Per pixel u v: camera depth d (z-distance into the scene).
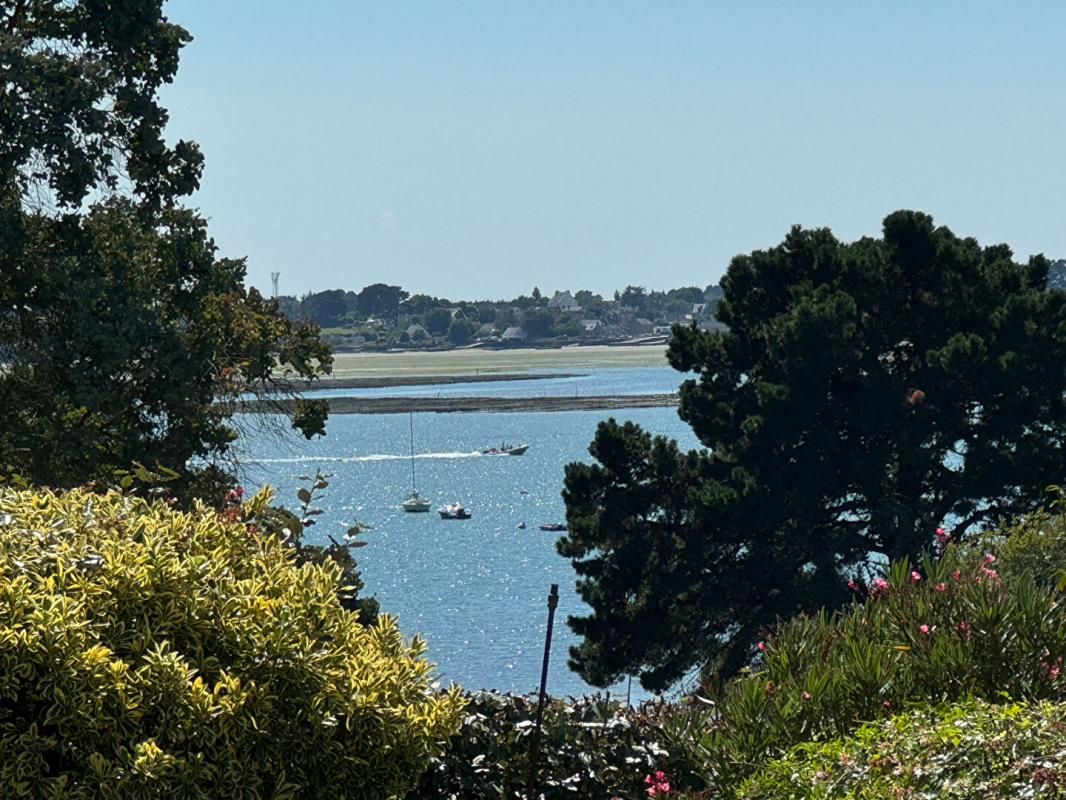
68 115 20.77
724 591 28.64
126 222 22.45
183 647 6.00
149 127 22.05
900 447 28.03
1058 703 7.21
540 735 7.20
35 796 5.36
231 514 8.11
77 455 20.08
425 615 62.75
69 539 6.32
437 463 155.50
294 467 148.75
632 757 7.33
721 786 7.26
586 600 28.84
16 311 21.12
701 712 8.19
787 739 7.52
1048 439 29.34
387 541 91.62
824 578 27.67
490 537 93.44
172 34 22.59
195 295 22.70
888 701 7.80
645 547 28.81
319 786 5.99
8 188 21.20
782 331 28.30
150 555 6.13
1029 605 8.22
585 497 29.30
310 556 8.51
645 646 28.39
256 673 5.93
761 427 28.27
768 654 8.71
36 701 5.54
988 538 14.71
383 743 6.09
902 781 5.95
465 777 6.96
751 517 27.61
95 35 21.94
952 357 28.20
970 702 6.96
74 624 5.52
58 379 21.05
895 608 8.75
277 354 25.53
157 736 5.59
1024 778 5.65
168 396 21.28
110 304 20.91
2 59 20.28
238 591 6.23
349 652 6.50
